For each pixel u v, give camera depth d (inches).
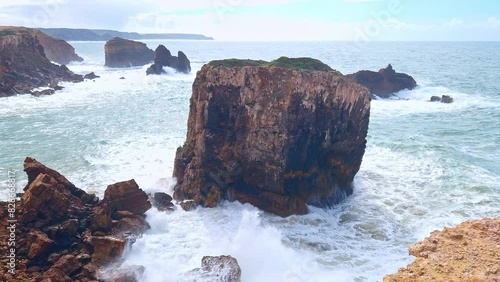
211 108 1111.6
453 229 598.9
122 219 904.3
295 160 1082.1
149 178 1236.5
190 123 1186.0
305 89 1063.0
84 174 1269.7
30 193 828.0
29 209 818.2
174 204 1084.5
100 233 851.4
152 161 1393.9
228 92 1109.1
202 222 993.5
